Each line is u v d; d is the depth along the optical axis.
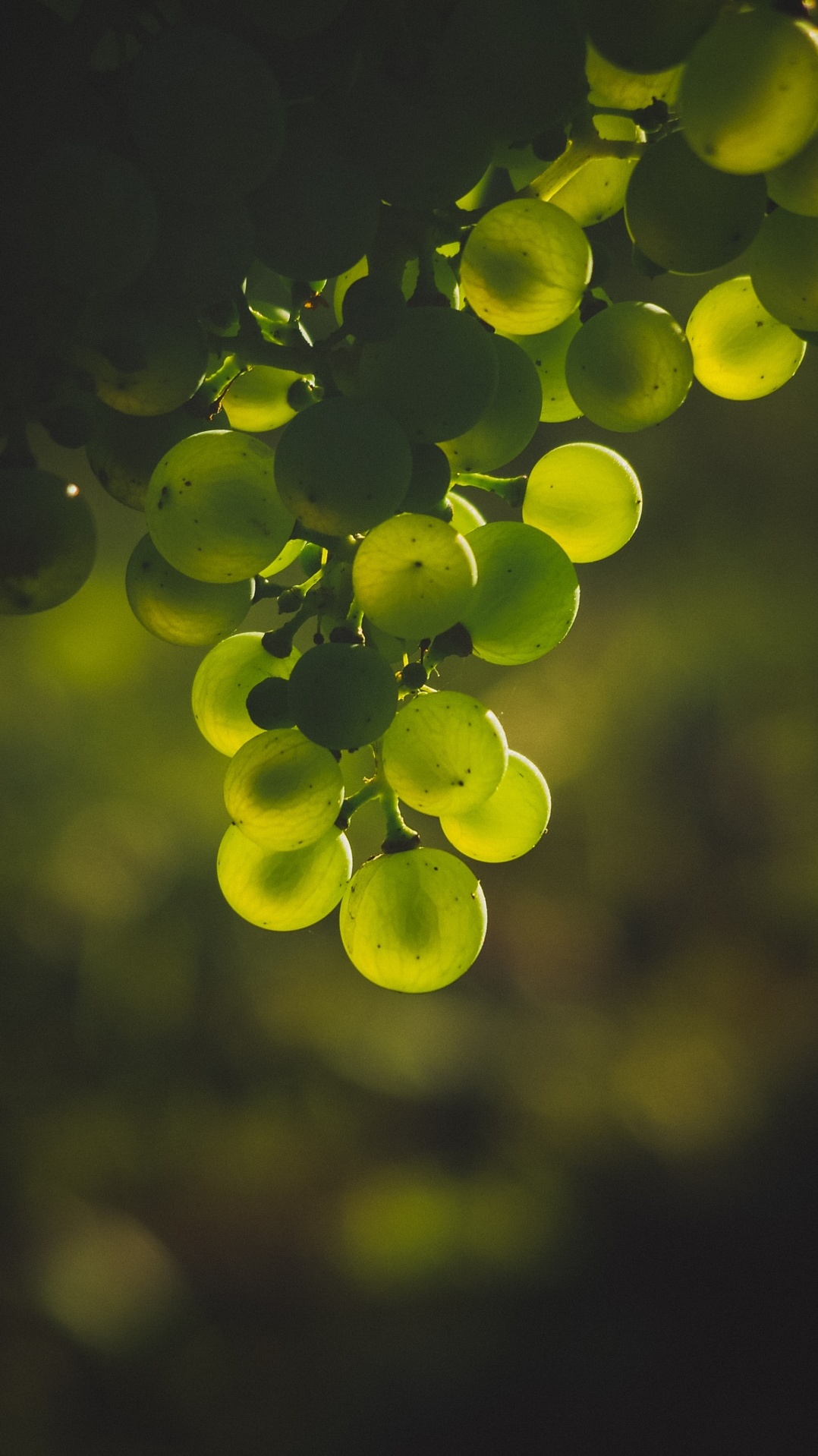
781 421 2.45
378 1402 1.32
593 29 0.43
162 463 0.45
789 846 2.27
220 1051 1.86
